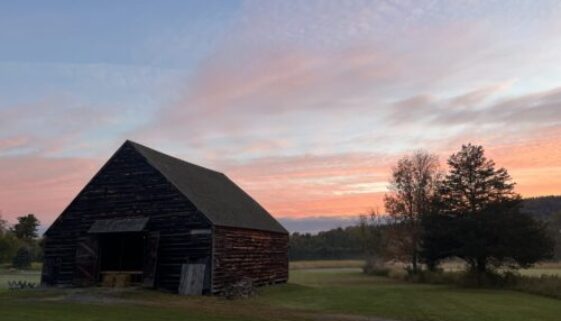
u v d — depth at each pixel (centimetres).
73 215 3747
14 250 11025
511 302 3203
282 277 4531
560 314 2664
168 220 3509
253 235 4016
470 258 4684
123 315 2150
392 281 5759
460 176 4859
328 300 3131
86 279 3531
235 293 3269
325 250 14925
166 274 3453
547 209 11594
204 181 4281
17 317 1995
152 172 3622
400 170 6756
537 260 4462
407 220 6606
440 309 2734
